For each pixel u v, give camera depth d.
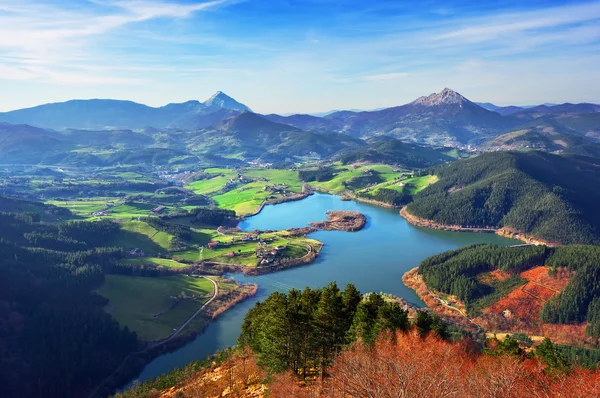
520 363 70.25
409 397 42.59
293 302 78.50
